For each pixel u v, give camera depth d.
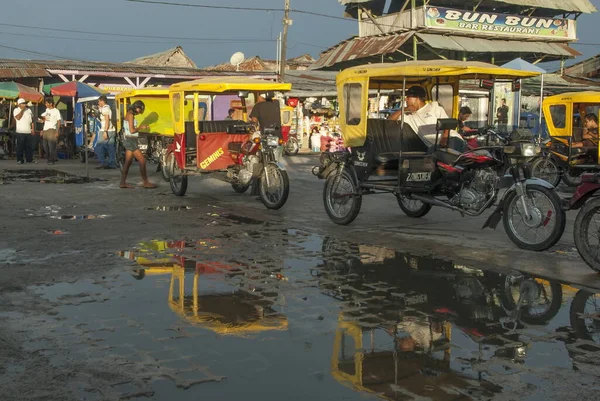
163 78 30.80
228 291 5.25
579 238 5.97
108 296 5.08
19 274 5.71
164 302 4.93
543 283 5.54
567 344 4.09
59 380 3.47
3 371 3.58
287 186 9.57
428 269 6.01
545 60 37.41
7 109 23.75
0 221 8.40
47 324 4.39
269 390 3.37
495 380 3.53
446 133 7.89
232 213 9.35
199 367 3.67
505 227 6.93
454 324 4.47
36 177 14.60
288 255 6.58
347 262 6.29
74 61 29.83
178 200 10.75
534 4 34.19
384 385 3.45
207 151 10.72
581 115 14.69
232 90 10.77
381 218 8.98
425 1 31.38
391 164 8.03
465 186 7.32
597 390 3.41
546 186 6.54
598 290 5.34
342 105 8.43
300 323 4.47
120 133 16.70
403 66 7.73
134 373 3.57
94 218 8.73
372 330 4.34
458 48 31.16
